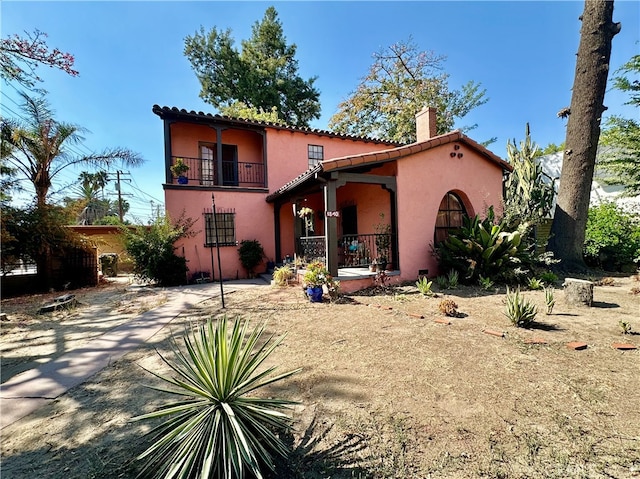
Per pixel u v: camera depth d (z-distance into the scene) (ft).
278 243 38.04
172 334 14.48
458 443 6.28
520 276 23.56
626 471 5.40
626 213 34.19
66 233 31.99
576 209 29.55
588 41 28.53
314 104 79.25
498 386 8.51
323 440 6.52
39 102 34.37
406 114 66.59
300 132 40.14
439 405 7.70
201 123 35.06
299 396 8.41
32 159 34.32
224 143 40.70
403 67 68.08
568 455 5.82
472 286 23.44
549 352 10.75
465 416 7.19
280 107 72.79
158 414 5.50
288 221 39.32
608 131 33.01
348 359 10.79
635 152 31.99
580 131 29.14
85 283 33.71
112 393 9.05
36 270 31.19
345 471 5.62
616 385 8.35
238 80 69.41
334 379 9.32
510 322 14.37
